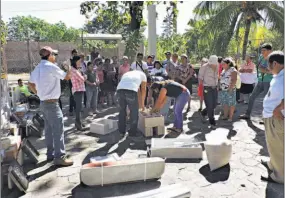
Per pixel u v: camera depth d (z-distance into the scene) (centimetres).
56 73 423
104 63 909
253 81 850
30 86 434
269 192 356
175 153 461
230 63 669
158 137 570
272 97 349
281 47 1728
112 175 377
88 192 362
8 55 1894
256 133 594
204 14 1480
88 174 369
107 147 519
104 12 1452
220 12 1387
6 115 524
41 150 510
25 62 1938
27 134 581
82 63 855
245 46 1419
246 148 507
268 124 359
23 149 443
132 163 384
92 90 775
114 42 2509
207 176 402
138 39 1328
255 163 442
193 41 2198
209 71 624
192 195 351
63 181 392
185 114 771
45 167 436
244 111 804
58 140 437
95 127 601
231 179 392
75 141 553
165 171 418
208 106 638
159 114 598
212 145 411
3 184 380
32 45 1941
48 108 427
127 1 1371
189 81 791
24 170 425
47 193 361
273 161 371
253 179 391
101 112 809
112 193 359
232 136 574
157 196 334
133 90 555
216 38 1441
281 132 348
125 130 579
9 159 410
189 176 403
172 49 1988
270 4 1374
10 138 430
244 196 348
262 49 613
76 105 616
